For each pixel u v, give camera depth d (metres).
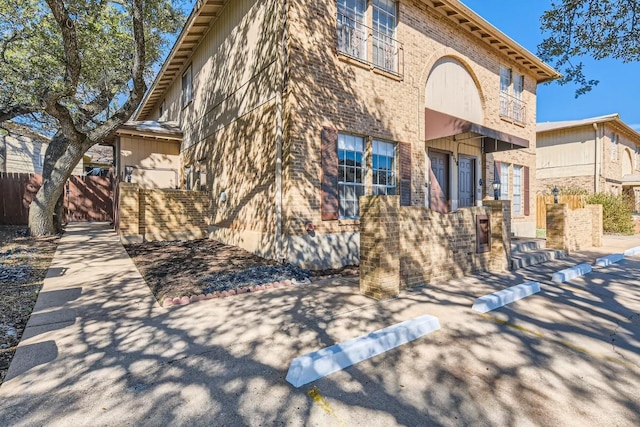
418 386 2.84
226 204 9.81
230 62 9.61
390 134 8.97
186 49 12.38
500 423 2.38
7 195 13.06
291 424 2.36
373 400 2.64
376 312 4.58
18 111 9.66
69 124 8.77
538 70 13.95
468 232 6.96
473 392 2.75
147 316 4.40
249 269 6.79
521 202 13.70
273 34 7.60
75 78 7.96
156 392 2.72
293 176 7.11
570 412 2.50
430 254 6.19
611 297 5.41
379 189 8.89
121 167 12.70
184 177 13.38
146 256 8.04
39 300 4.92
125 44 10.60
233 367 3.12
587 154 19.81
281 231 7.39
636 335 3.92
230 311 4.62
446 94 10.90
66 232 11.55
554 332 3.99
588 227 11.22
